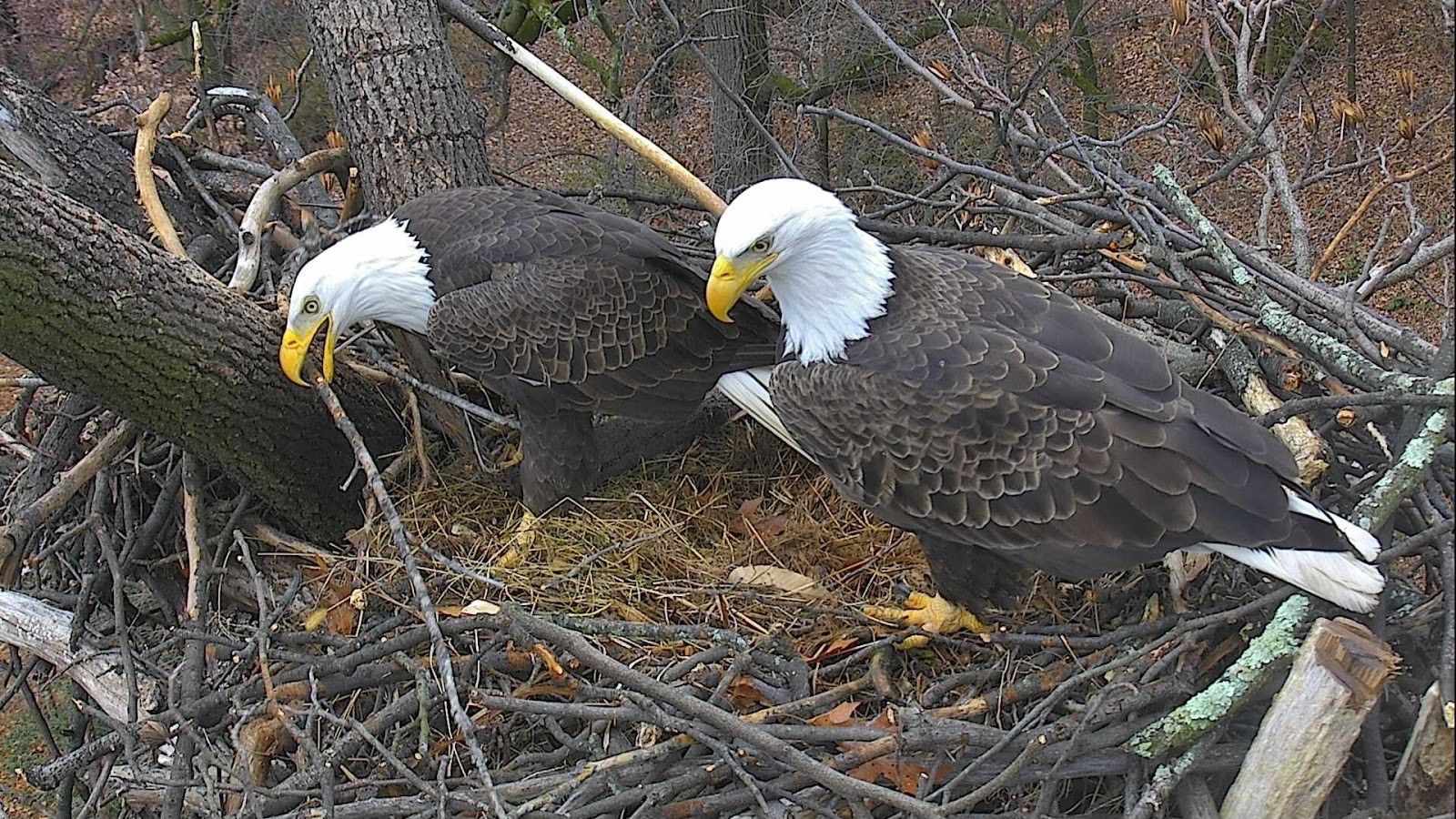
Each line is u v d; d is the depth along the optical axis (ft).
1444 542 9.63
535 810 9.87
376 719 11.15
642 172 30.17
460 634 11.68
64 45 31.07
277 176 16.37
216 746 12.10
